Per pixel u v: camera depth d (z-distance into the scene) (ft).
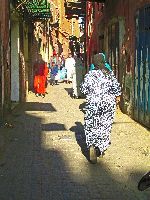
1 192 19.11
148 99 34.14
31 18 65.98
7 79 41.14
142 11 35.94
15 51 51.98
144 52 35.42
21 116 42.68
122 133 32.63
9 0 42.55
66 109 49.08
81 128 35.83
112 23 49.93
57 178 21.30
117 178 21.35
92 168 23.17
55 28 129.29
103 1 56.44
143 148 27.58
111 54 51.06
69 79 100.78
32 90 74.08
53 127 36.24
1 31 36.88
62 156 25.89
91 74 24.31
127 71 42.06
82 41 117.08
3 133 32.99
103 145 24.73
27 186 20.01
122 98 44.42
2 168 23.15
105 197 18.49
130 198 18.43
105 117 24.48
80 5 89.15
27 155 26.08
